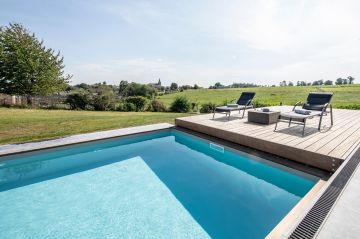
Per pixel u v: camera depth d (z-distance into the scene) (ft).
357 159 12.29
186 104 62.34
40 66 67.56
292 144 15.10
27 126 25.54
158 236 9.20
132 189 13.25
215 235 9.14
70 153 18.84
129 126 26.20
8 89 64.64
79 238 9.16
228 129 19.99
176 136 24.58
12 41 65.10
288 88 170.30
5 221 10.26
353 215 7.60
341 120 24.23
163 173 15.57
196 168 16.43
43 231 9.58
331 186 9.62
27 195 12.57
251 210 11.11
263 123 22.40
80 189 13.28
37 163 17.24
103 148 20.62
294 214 8.99
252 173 15.76
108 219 10.39
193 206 11.42
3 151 16.16
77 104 61.57
